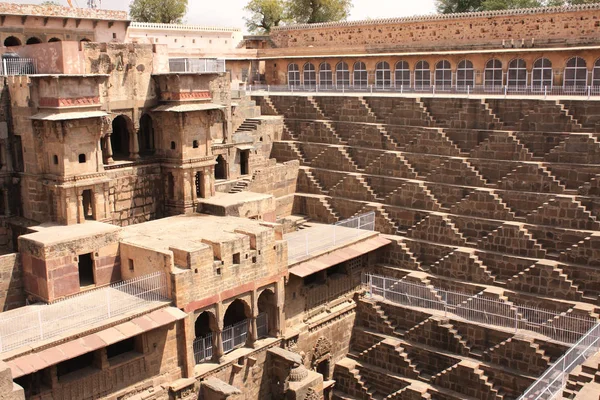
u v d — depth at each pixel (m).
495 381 34.22
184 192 40.47
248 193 43.62
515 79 52.84
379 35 65.94
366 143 48.31
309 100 52.41
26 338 26.34
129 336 27.95
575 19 53.25
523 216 39.66
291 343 36.75
